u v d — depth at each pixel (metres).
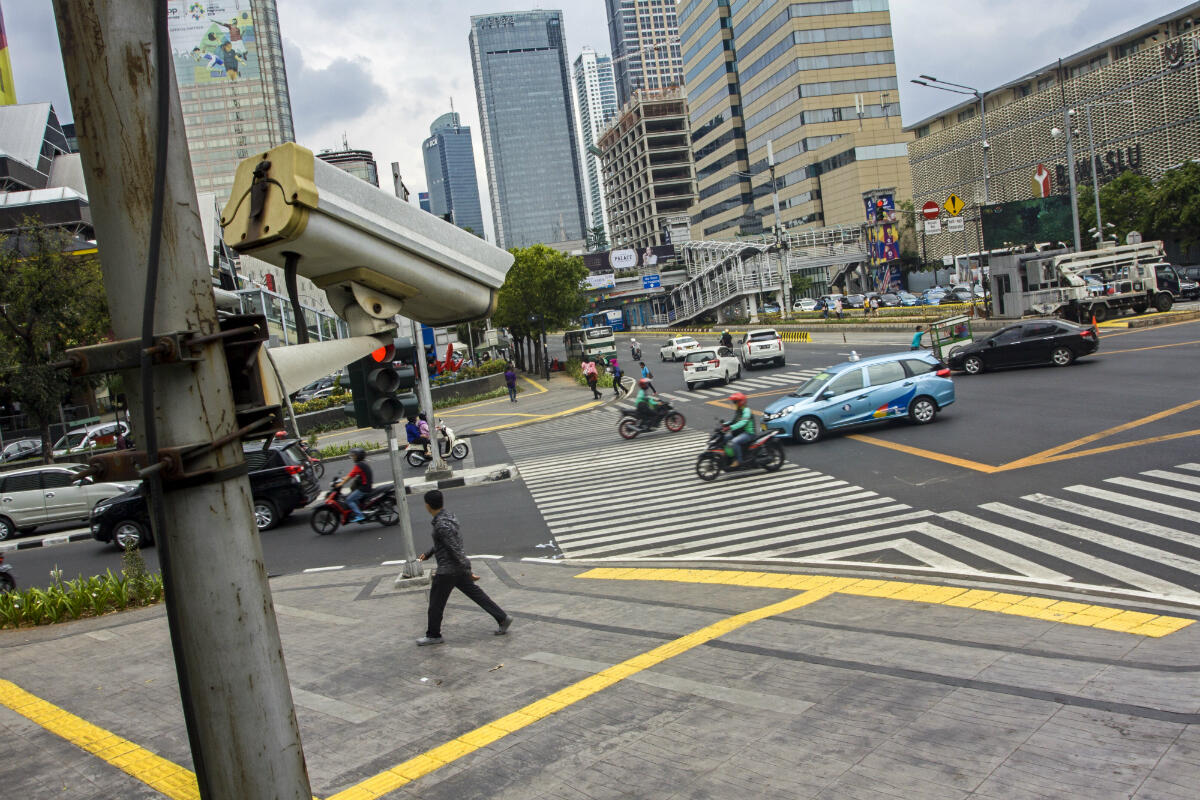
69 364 2.20
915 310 53.00
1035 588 8.41
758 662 6.95
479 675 7.39
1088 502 11.29
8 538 19.78
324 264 2.88
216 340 2.31
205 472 2.25
